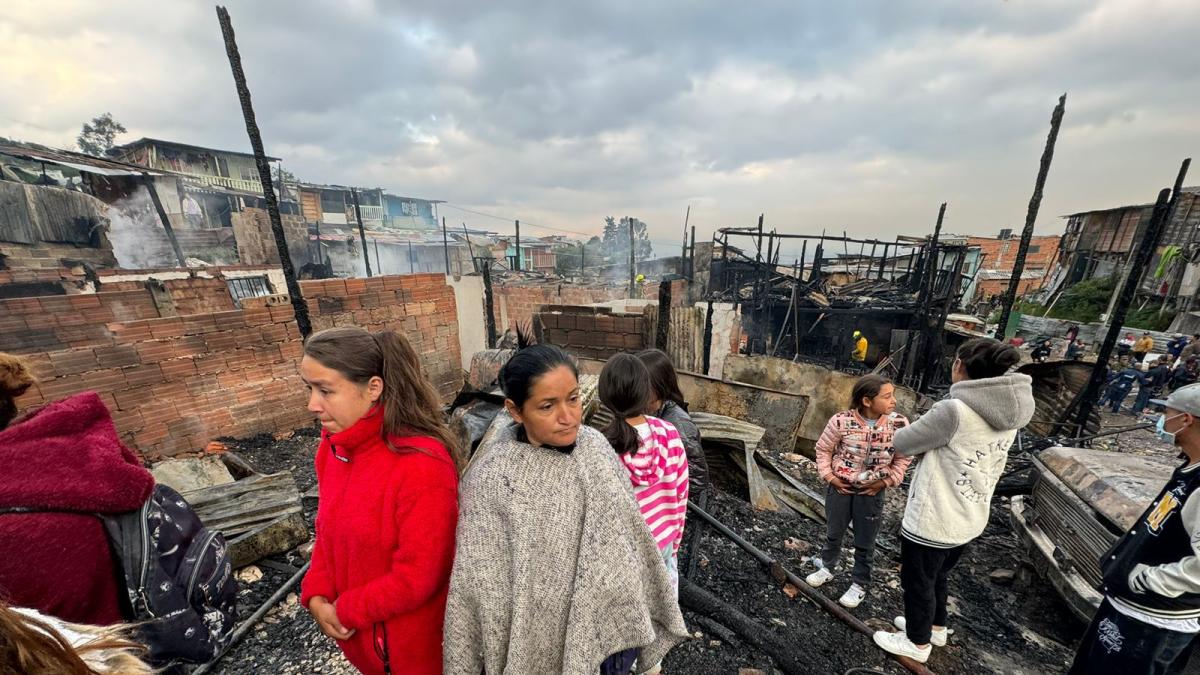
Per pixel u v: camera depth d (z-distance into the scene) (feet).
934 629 8.20
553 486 3.64
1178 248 52.60
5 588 2.88
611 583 3.70
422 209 115.44
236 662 7.72
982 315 73.67
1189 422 4.95
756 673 7.57
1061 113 18.56
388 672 4.16
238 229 47.57
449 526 3.87
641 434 5.32
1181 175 15.14
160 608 3.74
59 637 1.83
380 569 3.89
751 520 12.23
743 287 58.18
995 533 12.32
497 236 132.77
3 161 39.75
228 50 12.30
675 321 21.04
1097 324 52.95
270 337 17.52
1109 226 66.54
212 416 16.31
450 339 24.73
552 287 50.52
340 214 92.53
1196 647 6.60
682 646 8.11
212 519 9.75
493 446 3.92
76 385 13.55
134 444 14.66
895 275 63.16
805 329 52.08
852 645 8.34
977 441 6.43
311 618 8.68
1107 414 29.37
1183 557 4.95
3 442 3.16
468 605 3.68
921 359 39.11
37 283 27.61
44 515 3.08
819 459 8.97
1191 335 43.68
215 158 71.20
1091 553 8.52
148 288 21.38
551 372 3.36
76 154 37.06
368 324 20.99
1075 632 9.00
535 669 3.71
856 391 8.41
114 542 3.51
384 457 3.86
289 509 10.43
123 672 2.15
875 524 8.63
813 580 9.76
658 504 5.46
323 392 3.63
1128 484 8.52
